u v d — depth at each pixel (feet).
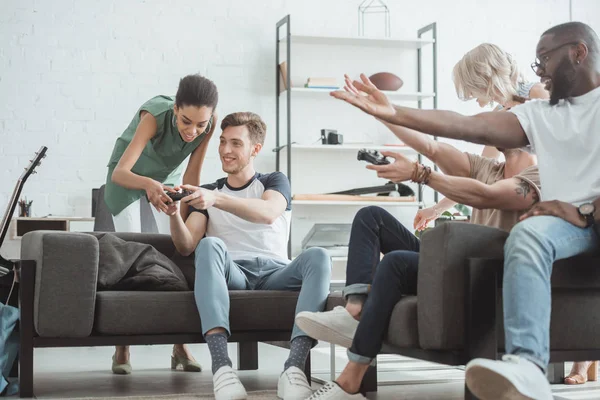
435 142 8.05
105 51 18.76
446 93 20.81
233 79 19.44
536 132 6.95
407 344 6.97
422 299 6.76
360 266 7.71
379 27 20.45
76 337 8.70
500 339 6.69
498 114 7.07
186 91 10.02
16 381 9.42
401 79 20.13
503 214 7.48
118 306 8.78
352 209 20.03
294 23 19.89
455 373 10.92
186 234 9.85
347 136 20.13
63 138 18.47
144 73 18.94
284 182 10.21
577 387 9.93
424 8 20.76
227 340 8.77
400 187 19.58
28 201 18.20
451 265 6.59
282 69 19.33
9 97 18.25
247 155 10.14
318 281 8.82
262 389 9.46
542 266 6.03
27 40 18.39
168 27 19.12
